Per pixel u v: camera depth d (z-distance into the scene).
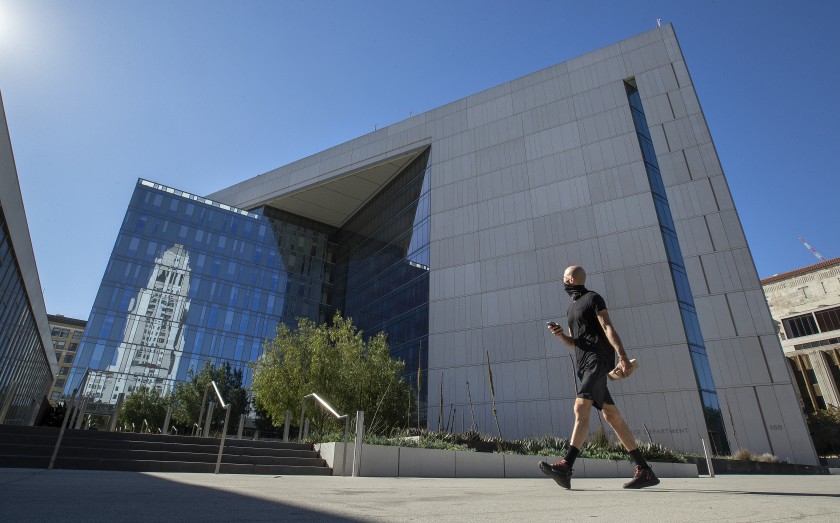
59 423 26.03
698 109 32.78
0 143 10.22
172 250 46.81
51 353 24.48
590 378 3.88
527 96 40.03
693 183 31.27
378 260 49.56
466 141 41.88
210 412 13.00
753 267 27.92
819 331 62.44
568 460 3.88
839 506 2.45
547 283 33.00
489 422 31.17
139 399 36.84
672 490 4.02
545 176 36.28
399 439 12.31
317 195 54.19
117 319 41.53
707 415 25.77
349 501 2.85
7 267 13.80
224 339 46.47
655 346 28.03
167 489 3.44
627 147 33.62
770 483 7.56
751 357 26.48
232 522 1.85
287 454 10.29
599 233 32.41
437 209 41.00
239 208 56.84
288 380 22.31
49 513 1.97
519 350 32.12
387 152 46.91
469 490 4.10
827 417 48.31
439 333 36.28
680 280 29.53
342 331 23.86
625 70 36.22
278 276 53.28
